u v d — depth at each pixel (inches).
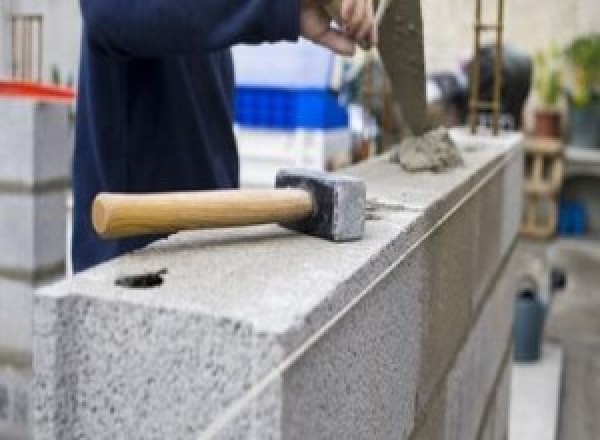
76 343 24.7
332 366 26.5
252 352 22.6
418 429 41.4
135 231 28.1
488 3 226.7
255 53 118.7
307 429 24.5
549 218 236.1
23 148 85.6
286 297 24.9
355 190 32.6
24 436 87.4
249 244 31.4
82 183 44.7
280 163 119.3
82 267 44.6
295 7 35.0
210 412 23.4
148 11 34.1
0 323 89.3
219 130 49.8
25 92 97.6
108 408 24.6
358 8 36.3
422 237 38.9
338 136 123.4
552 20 243.6
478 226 58.5
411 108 54.6
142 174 44.9
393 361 34.9
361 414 30.4
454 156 56.9
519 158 88.2
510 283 86.1
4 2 131.0
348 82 126.8
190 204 29.4
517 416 113.7
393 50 49.5
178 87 45.0
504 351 83.4
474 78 85.4
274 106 119.5
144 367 24.0
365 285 29.5
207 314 23.2
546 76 245.0
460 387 54.3
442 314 46.3
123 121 43.5
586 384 131.8
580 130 247.0
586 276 203.3
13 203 87.0
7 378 88.7
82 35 42.4
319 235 32.8
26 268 87.5
